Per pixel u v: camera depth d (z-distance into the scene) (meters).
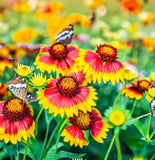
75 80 0.54
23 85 0.51
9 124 0.52
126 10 1.11
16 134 0.52
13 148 0.59
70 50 0.60
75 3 1.68
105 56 0.57
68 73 0.58
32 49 0.81
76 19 0.93
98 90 0.73
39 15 0.96
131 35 1.04
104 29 1.02
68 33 0.60
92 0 1.07
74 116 0.54
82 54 0.58
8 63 0.70
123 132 0.69
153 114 0.50
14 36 0.86
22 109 0.52
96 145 0.69
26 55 0.81
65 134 0.54
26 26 1.20
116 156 0.68
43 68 0.59
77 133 0.54
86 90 0.55
